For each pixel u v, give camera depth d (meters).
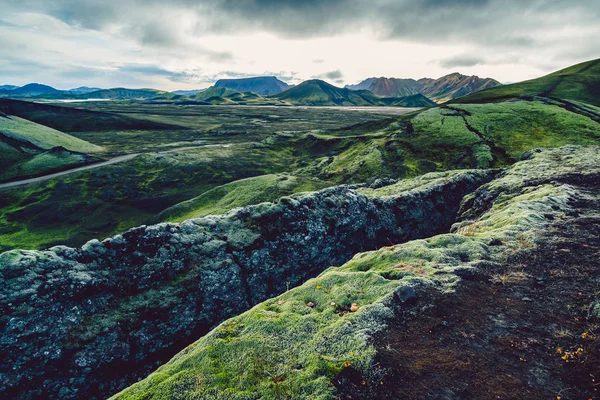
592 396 8.59
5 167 111.19
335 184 87.56
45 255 21.59
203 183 105.50
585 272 14.45
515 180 36.53
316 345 11.29
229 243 29.12
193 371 10.75
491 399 8.77
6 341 17.83
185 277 25.34
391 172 86.12
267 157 132.75
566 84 151.88
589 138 86.38
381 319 12.26
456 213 43.56
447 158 88.19
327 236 34.44
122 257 24.41
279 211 32.97
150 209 88.69
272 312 13.89
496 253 17.44
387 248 19.75
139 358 21.27
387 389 9.25
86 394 18.97
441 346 10.82
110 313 21.67
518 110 110.31
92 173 105.19
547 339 10.85
